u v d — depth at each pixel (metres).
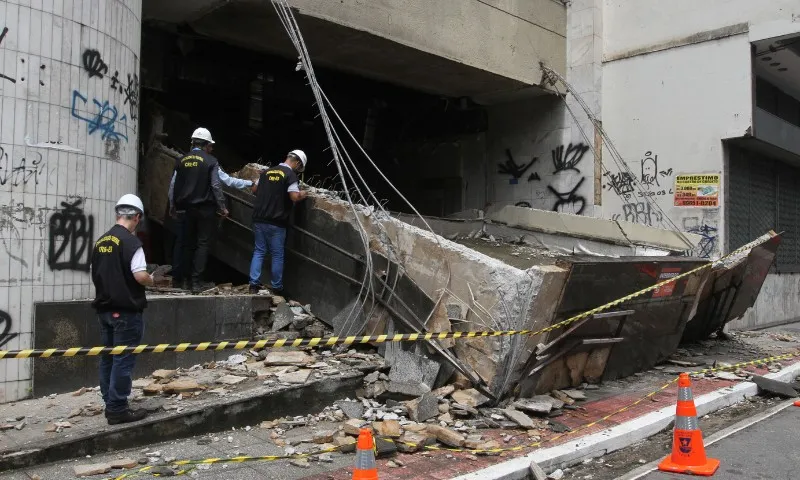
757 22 11.55
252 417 5.40
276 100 12.55
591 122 13.19
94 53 6.09
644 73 12.92
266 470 4.46
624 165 12.80
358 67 11.91
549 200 13.85
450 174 15.67
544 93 13.59
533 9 12.95
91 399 5.46
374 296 7.00
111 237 4.81
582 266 6.39
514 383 6.31
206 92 11.68
